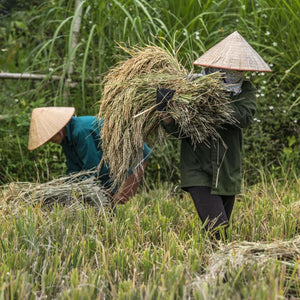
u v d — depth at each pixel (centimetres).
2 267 412
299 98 776
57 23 914
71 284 387
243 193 704
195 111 473
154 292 378
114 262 435
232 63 485
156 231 528
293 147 820
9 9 1025
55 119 564
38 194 577
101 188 592
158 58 515
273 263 414
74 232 496
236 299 362
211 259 438
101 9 802
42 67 880
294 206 604
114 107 518
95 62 838
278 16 845
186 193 734
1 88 892
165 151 787
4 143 797
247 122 493
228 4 880
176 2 826
